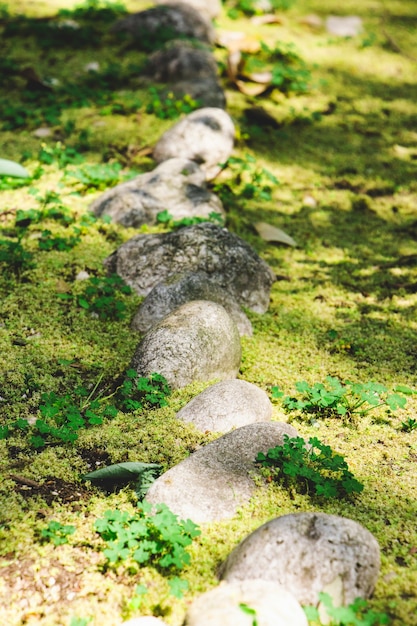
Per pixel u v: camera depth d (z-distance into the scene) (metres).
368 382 1.92
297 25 3.97
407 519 1.71
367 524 1.70
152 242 2.18
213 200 2.40
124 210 2.35
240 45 3.42
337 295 2.24
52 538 1.66
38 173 2.50
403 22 4.21
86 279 2.18
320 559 1.59
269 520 1.67
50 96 2.83
